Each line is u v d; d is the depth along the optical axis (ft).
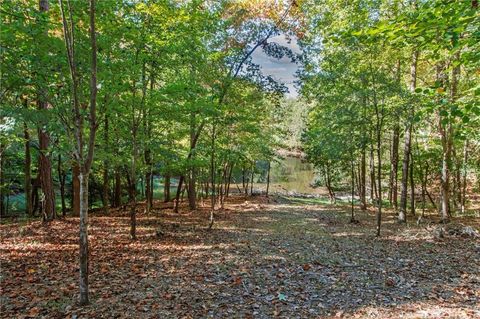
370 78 38.09
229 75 43.52
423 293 20.45
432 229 40.70
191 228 40.93
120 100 28.04
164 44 29.55
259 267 25.61
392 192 67.26
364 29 14.05
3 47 18.34
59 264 24.58
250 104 48.85
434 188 75.51
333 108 43.29
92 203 67.62
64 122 18.76
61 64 19.03
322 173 75.10
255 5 47.52
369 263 27.43
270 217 53.88
